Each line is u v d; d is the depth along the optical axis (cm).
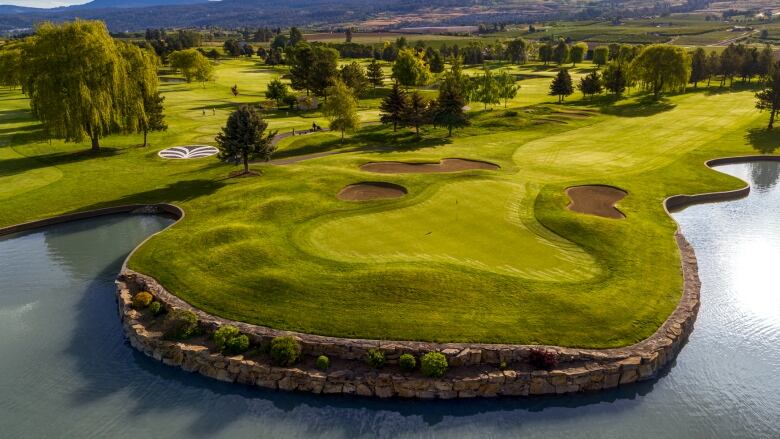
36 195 5369
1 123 9012
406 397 2578
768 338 3008
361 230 4112
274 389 2647
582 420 2462
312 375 2617
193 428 2419
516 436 2380
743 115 9069
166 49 19362
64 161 6725
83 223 4853
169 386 2688
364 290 3169
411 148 7394
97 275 3866
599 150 7100
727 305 3344
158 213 5025
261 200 4844
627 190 5272
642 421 2445
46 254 4231
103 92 6600
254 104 11344
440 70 15038
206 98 12100
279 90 11156
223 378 2716
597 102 11025
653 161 6506
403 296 3108
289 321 2933
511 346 2698
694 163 6412
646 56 10844
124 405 2559
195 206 4906
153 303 3158
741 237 4378
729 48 12962
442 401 2561
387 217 4381
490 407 2534
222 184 5584
